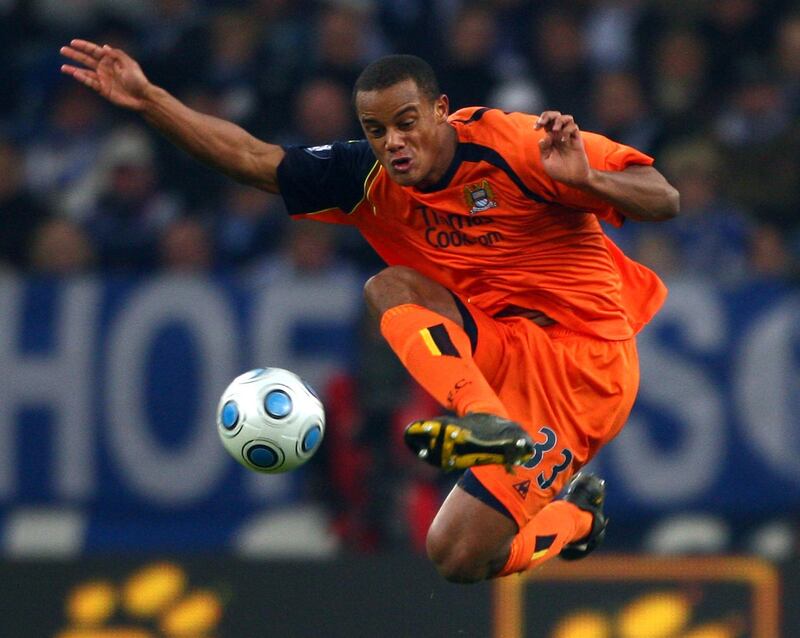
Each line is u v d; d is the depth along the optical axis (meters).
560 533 20.08
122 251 34.59
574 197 17.69
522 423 18.27
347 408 29.48
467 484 18.17
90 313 30.44
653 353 29.92
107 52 18.67
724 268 33.38
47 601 25.72
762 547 30.03
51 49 38.97
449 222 18.30
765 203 34.41
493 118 17.92
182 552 28.86
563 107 35.88
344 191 18.81
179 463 30.23
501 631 25.34
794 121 36.03
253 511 30.19
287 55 37.09
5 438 30.31
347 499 29.53
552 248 18.33
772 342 29.92
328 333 30.25
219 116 36.06
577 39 37.09
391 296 18.52
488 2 38.12
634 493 29.78
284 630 25.50
